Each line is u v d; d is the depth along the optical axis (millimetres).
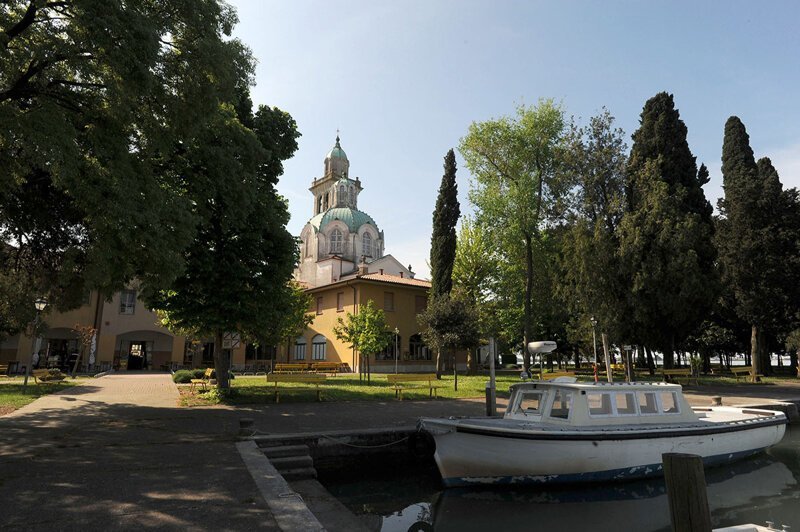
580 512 8594
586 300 27516
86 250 11031
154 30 8766
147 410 13867
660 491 9711
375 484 10562
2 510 5379
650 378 28922
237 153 14445
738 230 34469
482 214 29281
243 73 11914
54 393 17891
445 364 40312
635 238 26438
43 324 19641
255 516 5289
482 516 8438
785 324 34781
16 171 9195
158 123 10453
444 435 10234
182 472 7133
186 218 10625
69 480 6641
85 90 10117
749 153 38719
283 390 18938
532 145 28359
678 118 31797
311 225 63906
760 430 12547
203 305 16016
